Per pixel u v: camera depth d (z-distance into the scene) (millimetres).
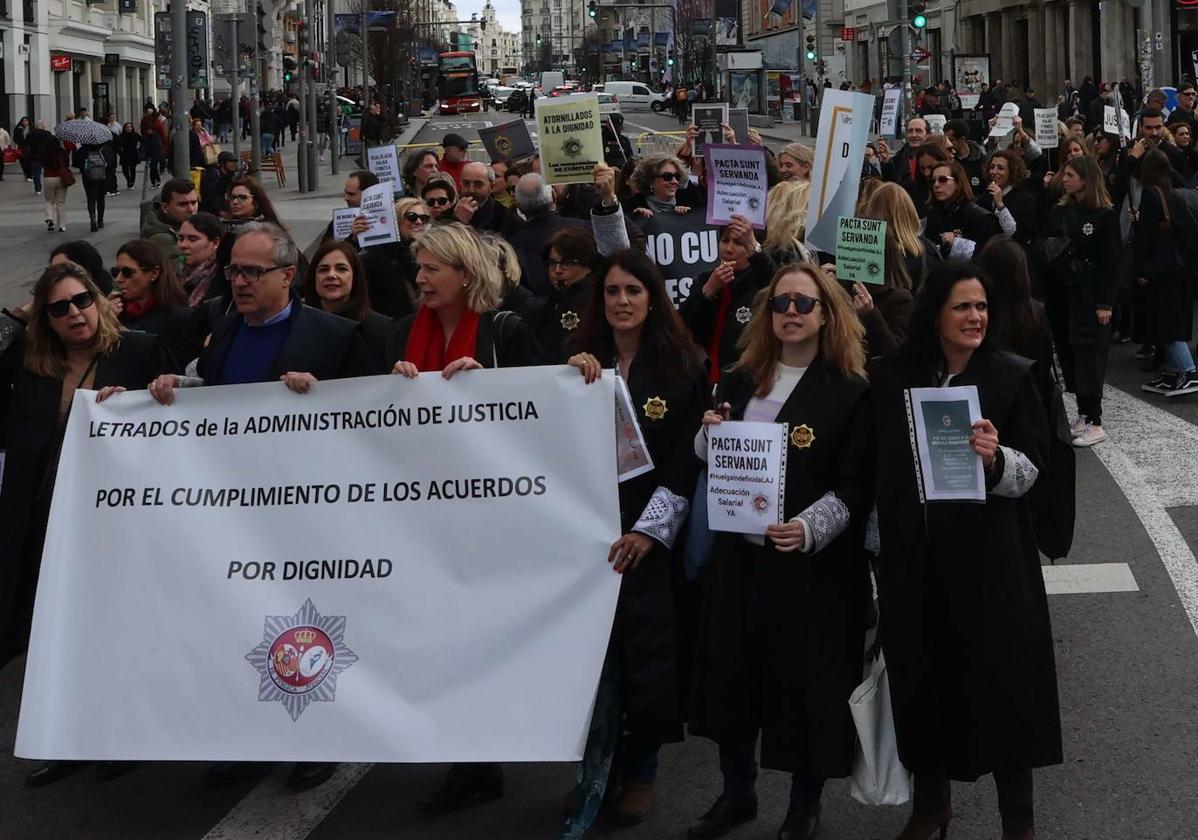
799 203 7535
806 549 4559
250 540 5047
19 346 6047
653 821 5117
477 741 4727
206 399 5188
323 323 5609
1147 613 7098
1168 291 11945
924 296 4586
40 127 35719
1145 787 5250
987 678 4492
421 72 112125
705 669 4805
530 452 4898
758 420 4816
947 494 4449
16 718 6316
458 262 5242
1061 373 11227
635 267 5016
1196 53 26766
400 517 4957
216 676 4961
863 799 4645
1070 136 13508
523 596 4820
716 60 73500
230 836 5059
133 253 6941
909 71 27422
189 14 18750
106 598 5098
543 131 8734
